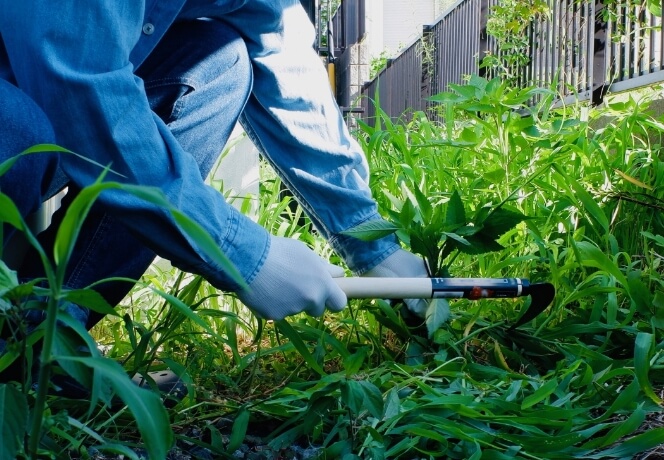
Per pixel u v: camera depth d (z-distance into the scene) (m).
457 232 1.77
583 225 2.44
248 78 1.74
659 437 1.15
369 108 11.86
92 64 1.21
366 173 2.01
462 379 1.51
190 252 1.29
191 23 1.71
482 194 2.73
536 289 1.71
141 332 1.63
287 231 2.71
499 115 2.39
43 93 1.21
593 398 1.50
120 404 1.46
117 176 1.25
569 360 1.74
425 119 3.76
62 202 1.50
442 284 1.63
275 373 1.82
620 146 2.80
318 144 1.88
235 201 2.80
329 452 1.24
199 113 1.68
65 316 0.72
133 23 1.27
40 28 1.19
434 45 9.26
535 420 1.28
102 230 1.50
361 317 2.10
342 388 1.19
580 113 3.33
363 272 1.91
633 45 4.63
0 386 0.72
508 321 1.91
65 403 1.32
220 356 1.84
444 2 17.83
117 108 1.22
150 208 1.24
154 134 1.27
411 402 1.37
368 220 1.90
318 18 8.31
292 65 1.84
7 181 1.25
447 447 1.23
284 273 1.38
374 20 16.55
